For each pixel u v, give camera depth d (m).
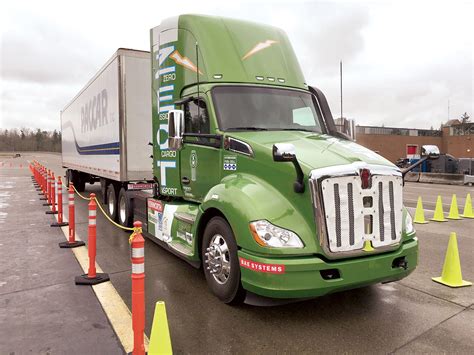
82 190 16.62
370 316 4.26
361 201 3.90
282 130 5.27
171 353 3.14
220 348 3.57
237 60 5.55
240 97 5.30
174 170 6.12
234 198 4.23
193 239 5.03
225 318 4.20
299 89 5.88
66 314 4.30
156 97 6.67
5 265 6.11
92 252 5.37
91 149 12.00
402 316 4.26
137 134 8.88
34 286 5.18
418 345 3.62
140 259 3.23
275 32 6.22
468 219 10.67
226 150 4.88
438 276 5.63
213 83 5.29
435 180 24.47
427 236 8.36
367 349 3.55
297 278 3.72
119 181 8.95
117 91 8.77
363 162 4.03
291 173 4.02
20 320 4.15
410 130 49.38
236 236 4.09
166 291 5.02
